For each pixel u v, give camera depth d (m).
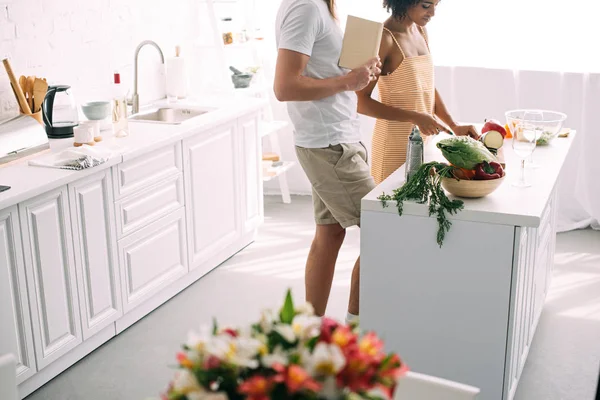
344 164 3.15
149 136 3.56
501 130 3.17
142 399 2.96
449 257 2.56
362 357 1.11
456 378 2.68
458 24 4.84
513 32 4.76
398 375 1.14
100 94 4.08
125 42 4.23
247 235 4.56
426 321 2.66
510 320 2.55
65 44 3.79
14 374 1.72
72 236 3.04
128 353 3.31
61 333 3.05
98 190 3.17
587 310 3.74
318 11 3.00
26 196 2.76
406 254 2.62
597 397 2.54
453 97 4.93
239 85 4.84
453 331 2.64
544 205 2.52
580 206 4.86
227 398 1.10
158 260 3.63
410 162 2.69
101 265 3.23
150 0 4.41
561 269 4.23
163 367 3.20
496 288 2.54
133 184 3.38
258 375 1.09
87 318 3.18
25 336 2.87
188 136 3.72
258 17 5.26
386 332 2.73
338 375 1.10
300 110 3.14
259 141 4.47
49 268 2.95
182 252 3.81
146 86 4.45
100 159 3.12
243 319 3.61
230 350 1.11
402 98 3.30
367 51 3.01
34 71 3.61
